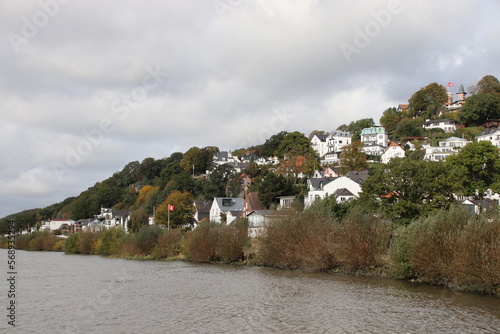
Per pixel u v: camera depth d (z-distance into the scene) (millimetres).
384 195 60062
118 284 50469
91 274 61375
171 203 122750
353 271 52250
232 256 68688
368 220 52031
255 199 111750
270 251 61312
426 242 42938
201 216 133250
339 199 91688
